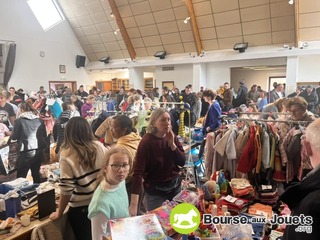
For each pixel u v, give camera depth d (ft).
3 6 34.06
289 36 28.63
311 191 2.92
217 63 34.78
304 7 25.91
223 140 8.09
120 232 3.37
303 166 7.02
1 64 34.65
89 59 45.70
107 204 4.13
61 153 5.28
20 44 36.17
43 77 39.32
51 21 40.24
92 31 41.27
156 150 5.73
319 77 29.25
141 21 35.73
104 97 24.02
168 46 36.78
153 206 5.97
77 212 5.41
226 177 8.06
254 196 6.45
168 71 38.68
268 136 7.56
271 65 31.32
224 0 29.07
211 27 31.96
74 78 43.98
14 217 5.90
